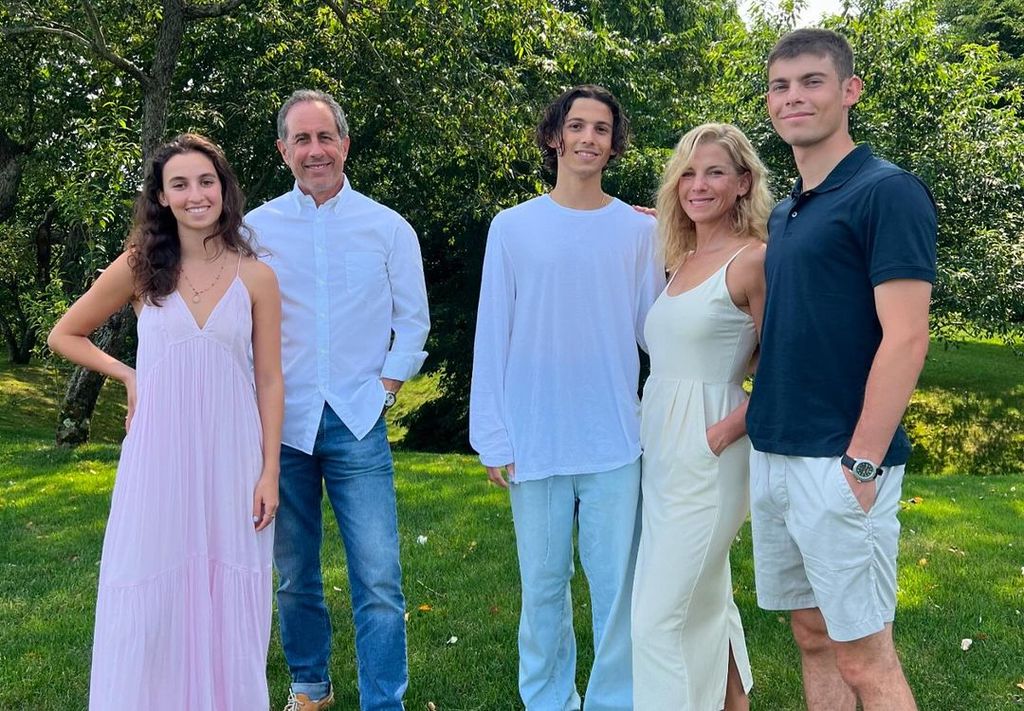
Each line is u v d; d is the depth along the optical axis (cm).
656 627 236
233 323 220
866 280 193
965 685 294
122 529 212
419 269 269
